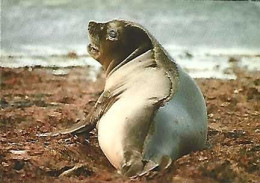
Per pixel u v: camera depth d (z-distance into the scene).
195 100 29.39
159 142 27.52
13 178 28.23
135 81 29.62
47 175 28.62
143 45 30.58
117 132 27.91
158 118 27.75
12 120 37.69
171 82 28.88
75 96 45.09
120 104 28.98
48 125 36.66
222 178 27.56
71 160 30.17
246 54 62.28
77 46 64.06
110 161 28.86
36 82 49.12
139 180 26.77
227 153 29.88
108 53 31.11
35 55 59.72
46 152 30.97
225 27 72.75
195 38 68.62
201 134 29.42
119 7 80.31
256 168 28.78
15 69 53.19
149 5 81.75
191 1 83.25
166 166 27.16
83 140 32.41
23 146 32.31
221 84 49.50
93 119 31.98
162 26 72.56
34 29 70.06
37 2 81.19
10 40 65.50
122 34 30.81
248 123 38.28
